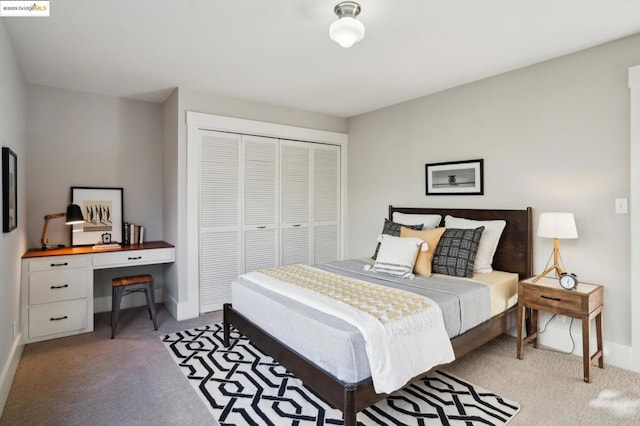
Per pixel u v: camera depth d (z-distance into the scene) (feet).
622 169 8.46
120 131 13.03
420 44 8.57
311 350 6.38
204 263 12.55
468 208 11.57
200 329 11.05
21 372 8.27
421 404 6.95
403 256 9.80
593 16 7.29
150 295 11.09
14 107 8.63
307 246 15.20
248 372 8.27
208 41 8.37
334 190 16.01
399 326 6.25
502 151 10.69
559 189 9.53
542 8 6.96
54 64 9.73
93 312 11.76
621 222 8.50
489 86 10.96
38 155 11.55
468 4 6.79
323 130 15.28
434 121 12.51
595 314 8.16
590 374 7.81
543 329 9.87
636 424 6.32
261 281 8.96
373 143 14.85
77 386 7.65
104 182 12.76
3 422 6.40
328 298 7.37
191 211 12.10
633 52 8.21
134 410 6.79
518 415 6.59
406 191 13.56
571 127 9.27
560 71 9.43
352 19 6.54
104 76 10.72
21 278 9.76
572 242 9.35
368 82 11.32
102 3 6.70
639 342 8.21
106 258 11.09
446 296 7.78
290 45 8.60
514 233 10.33
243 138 13.34
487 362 8.80
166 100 13.07
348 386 5.49
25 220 10.75
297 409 6.81
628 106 8.32
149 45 8.57
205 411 6.76
